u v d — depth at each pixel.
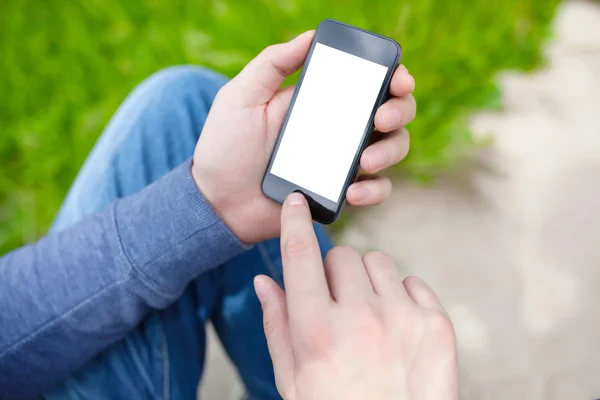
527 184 1.39
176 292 0.66
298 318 0.48
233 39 1.48
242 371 0.86
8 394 0.65
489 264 1.29
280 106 0.69
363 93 0.66
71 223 0.77
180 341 0.77
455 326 1.23
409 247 1.32
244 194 0.67
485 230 1.33
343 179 0.67
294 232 0.52
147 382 0.74
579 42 1.61
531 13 1.60
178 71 0.88
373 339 0.47
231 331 0.83
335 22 0.67
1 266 0.63
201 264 0.65
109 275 0.62
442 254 1.31
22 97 1.49
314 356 0.47
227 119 0.66
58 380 0.68
